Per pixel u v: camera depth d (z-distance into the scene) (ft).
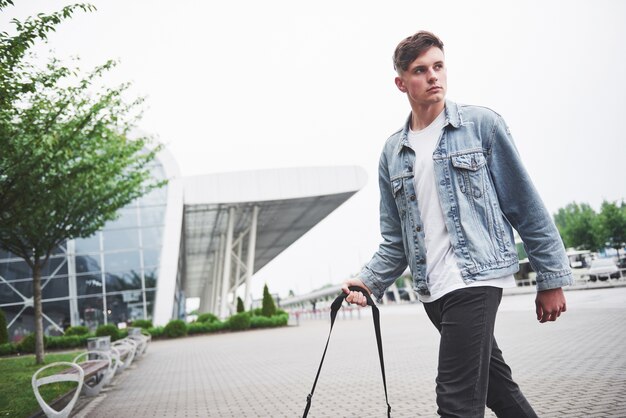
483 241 7.27
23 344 75.61
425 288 7.61
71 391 27.20
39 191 33.71
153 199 102.89
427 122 7.98
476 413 6.76
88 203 42.68
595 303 57.21
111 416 21.72
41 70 33.01
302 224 155.12
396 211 8.61
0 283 93.71
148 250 100.37
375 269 8.46
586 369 21.50
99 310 96.68
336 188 116.16
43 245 42.65
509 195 7.54
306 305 306.96
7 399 24.67
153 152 48.42
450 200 7.47
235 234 161.48
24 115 29.63
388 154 8.49
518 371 22.81
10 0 19.60
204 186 113.09
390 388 22.76
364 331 65.10
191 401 24.31
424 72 7.67
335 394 22.57
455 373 6.91
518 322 47.09
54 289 95.71
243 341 68.64
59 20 21.62
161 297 98.12
